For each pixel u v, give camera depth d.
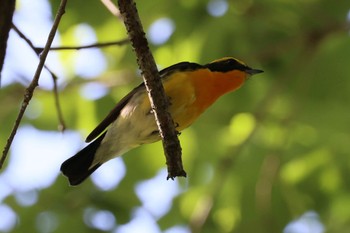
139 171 12.70
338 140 12.60
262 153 12.64
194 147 12.82
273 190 12.81
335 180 12.81
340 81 12.21
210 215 12.77
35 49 7.03
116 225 12.28
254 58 12.07
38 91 12.48
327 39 12.15
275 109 12.53
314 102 12.38
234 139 12.67
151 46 12.34
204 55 12.04
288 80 12.38
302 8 12.27
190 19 12.34
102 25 12.16
